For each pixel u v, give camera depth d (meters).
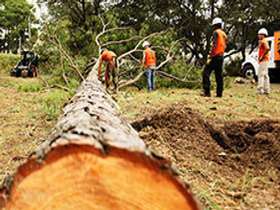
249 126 7.25
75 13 21.22
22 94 14.53
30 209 2.00
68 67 14.68
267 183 5.70
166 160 1.92
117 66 12.60
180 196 1.91
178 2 28.36
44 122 8.90
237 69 30.34
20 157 6.38
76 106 3.99
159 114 7.05
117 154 1.92
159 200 1.92
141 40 14.55
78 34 16.50
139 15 26.17
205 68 12.71
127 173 1.93
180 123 6.92
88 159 1.93
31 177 1.97
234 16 28.48
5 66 27.61
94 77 9.68
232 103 11.42
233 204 4.98
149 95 12.71
